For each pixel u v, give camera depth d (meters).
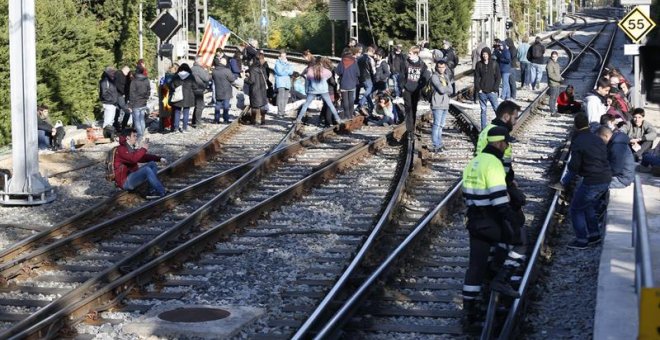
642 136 21.03
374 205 18.05
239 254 14.48
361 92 33.50
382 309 11.50
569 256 14.08
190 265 13.84
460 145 25.47
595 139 14.12
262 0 82.94
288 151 23.84
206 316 11.32
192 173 22.06
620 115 21.00
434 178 20.67
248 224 16.39
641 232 9.20
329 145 25.92
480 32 79.06
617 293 11.07
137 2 43.84
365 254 13.63
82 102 34.88
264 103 30.17
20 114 18.75
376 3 71.00
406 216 17.02
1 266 13.35
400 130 27.22
